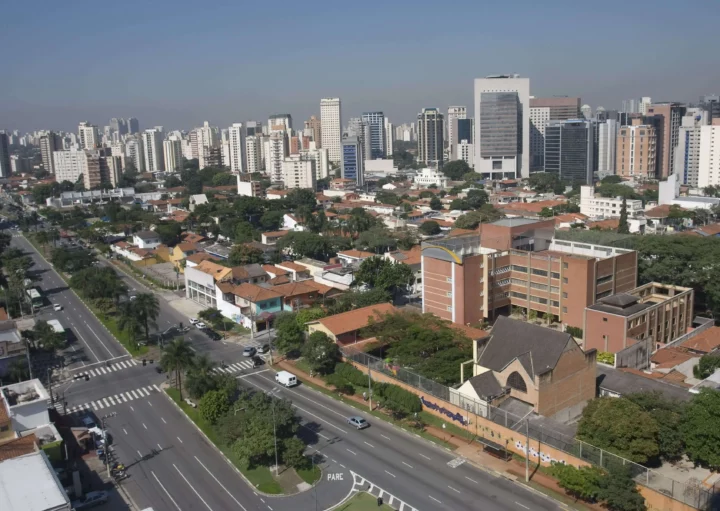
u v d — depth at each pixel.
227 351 151.50
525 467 94.94
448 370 116.44
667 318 142.00
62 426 111.00
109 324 176.75
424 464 97.25
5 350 141.62
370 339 144.88
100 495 89.81
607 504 84.06
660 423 91.62
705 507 76.69
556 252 169.75
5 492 78.38
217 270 191.62
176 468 98.38
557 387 104.25
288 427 101.00
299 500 88.56
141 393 128.62
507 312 170.62
